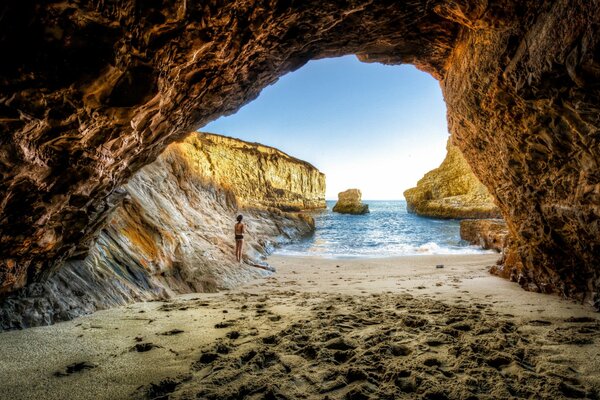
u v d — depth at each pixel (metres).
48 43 2.01
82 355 2.91
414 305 4.65
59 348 3.05
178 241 7.09
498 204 6.82
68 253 4.08
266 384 2.37
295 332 3.48
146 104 2.81
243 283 7.46
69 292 4.21
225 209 12.84
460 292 5.76
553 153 4.18
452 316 3.98
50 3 1.88
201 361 2.79
